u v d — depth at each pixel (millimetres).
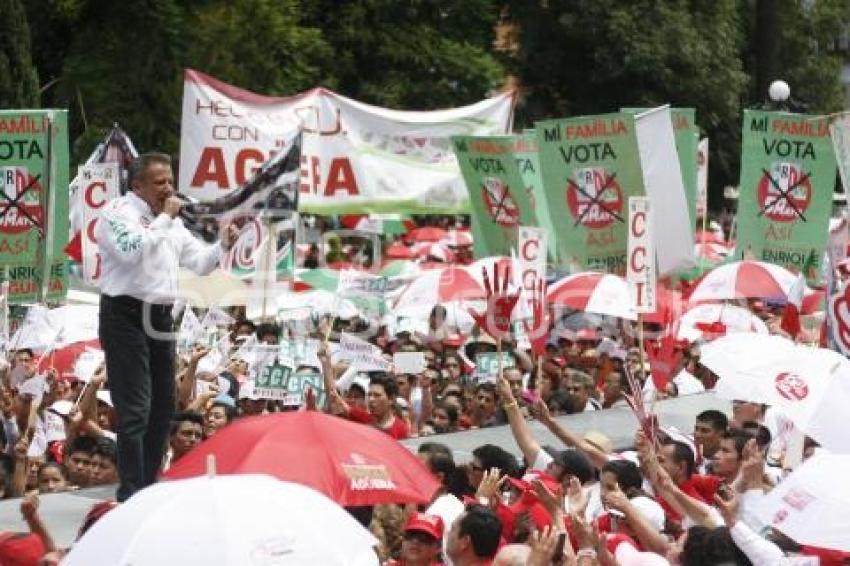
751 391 14852
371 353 19391
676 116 25516
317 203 27375
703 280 24359
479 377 20328
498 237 24750
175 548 8836
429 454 14148
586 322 26797
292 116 26453
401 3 49781
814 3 59750
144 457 13234
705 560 11359
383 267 31234
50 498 14781
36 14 43188
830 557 12008
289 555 8922
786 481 11820
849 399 14578
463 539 11148
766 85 56688
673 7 53219
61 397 18766
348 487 11680
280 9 44312
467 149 24719
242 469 11648
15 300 18406
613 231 22453
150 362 13086
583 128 22406
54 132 18484
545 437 18125
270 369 17719
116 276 12766
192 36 42062
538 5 53906
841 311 17656
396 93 48719
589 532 11391
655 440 14539
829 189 24516
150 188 12828
